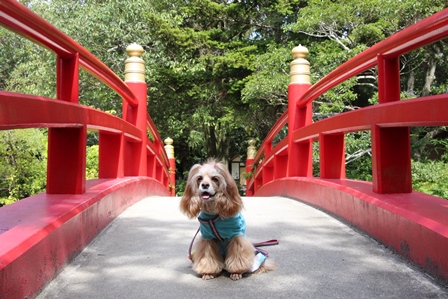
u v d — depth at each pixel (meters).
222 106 16.48
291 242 3.67
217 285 2.72
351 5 9.74
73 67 3.71
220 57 14.28
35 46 14.66
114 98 14.35
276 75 11.23
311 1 11.41
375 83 11.72
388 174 3.66
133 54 6.97
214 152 19.94
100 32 13.34
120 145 5.56
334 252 3.35
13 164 11.05
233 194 2.78
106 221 4.23
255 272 2.92
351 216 4.14
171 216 4.80
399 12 8.97
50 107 2.93
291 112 6.61
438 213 2.95
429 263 2.70
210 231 2.83
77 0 14.48
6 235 2.43
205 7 14.99
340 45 11.58
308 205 5.55
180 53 15.19
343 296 2.51
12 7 2.48
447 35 2.86
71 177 3.78
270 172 9.70
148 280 2.81
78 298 2.49
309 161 6.55
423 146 9.97
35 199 3.54
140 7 13.92
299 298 2.50
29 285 2.33
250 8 15.11
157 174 10.16
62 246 2.91
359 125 3.95
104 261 3.18
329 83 5.04
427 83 11.20
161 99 16.88
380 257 3.16
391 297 2.46
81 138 3.78
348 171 10.98
